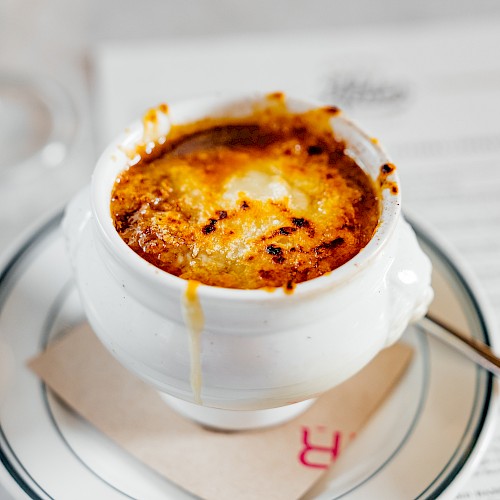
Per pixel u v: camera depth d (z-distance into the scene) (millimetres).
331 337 329
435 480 353
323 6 641
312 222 356
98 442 374
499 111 556
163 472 363
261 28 616
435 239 431
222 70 577
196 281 317
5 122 547
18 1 635
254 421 376
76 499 351
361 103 559
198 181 372
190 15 628
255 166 380
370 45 597
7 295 414
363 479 359
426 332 403
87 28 613
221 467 366
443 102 561
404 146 534
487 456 387
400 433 373
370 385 391
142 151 380
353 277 319
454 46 597
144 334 333
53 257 429
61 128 547
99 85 565
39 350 401
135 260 320
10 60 586
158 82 566
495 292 450
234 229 351
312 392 341
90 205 347
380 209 350
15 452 362
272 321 318
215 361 327
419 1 643
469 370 389
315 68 581
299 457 370
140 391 390
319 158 381
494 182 512
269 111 393
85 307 355
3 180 515
